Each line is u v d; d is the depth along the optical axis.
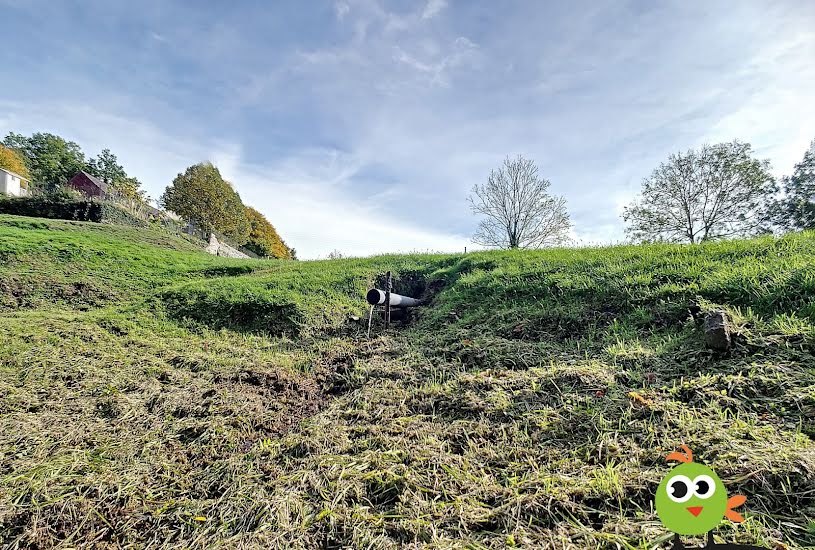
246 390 3.62
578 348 3.40
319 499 1.93
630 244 6.98
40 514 2.02
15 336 4.70
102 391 3.57
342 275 7.68
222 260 11.81
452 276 7.00
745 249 4.44
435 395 2.97
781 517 1.40
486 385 2.91
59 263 8.80
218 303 6.29
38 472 2.37
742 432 1.89
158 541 1.86
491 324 4.37
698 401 2.22
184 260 10.98
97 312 6.37
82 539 1.89
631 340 3.28
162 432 2.91
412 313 6.00
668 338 3.15
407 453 2.22
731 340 2.70
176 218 26.89
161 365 4.22
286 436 2.77
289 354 4.65
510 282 5.38
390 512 1.77
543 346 3.56
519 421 2.39
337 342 4.95
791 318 2.76
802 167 17.92
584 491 1.68
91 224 14.18
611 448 1.97
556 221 20.30
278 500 1.95
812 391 2.06
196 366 4.23
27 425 2.98
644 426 2.08
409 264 8.30
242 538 1.74
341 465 2.19
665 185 18.33
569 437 2.16
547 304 4.47
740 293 3.38
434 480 1.95
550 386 2.72
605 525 1.49
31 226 12.36
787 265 3.52
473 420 2.51
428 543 1.56
